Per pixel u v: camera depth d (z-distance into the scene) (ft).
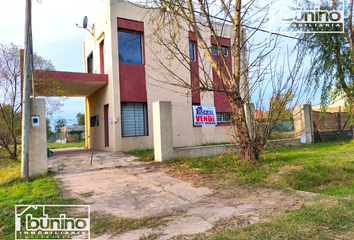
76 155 35.50
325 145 39.96
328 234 8.87
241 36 21.98
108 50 39.47
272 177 17.69
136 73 40.09
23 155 19.34
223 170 20.67
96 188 16.61
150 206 13.05
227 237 8.94
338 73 36.06
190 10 21.27
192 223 10.61
